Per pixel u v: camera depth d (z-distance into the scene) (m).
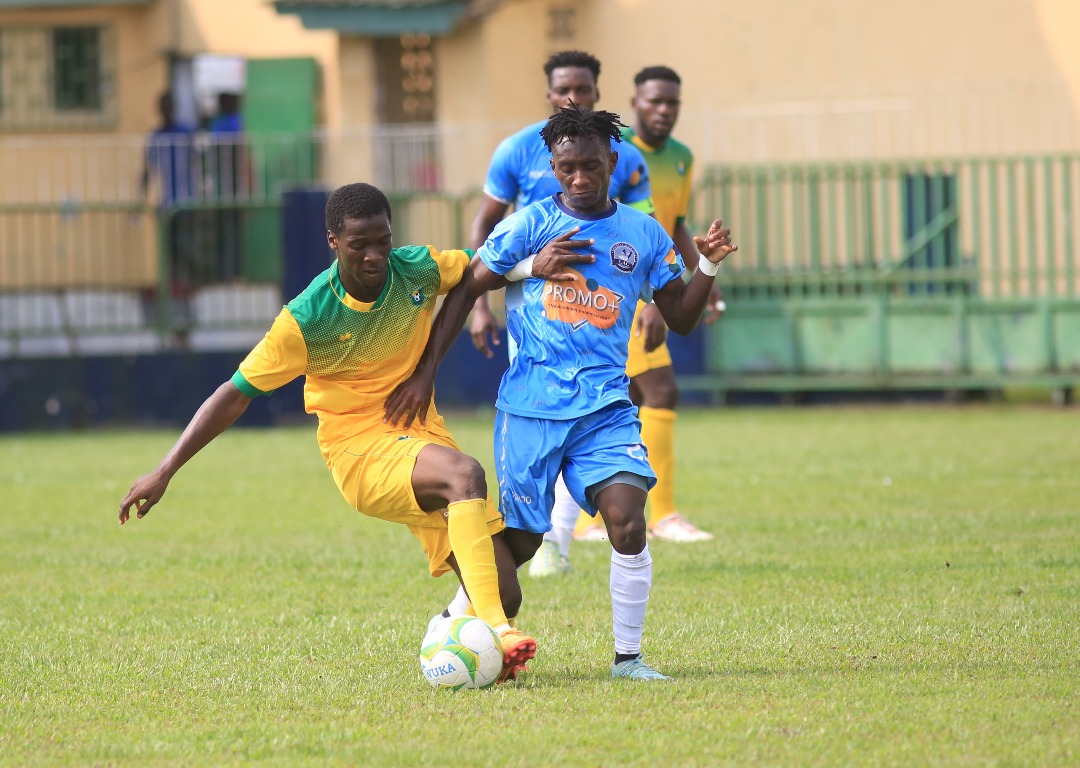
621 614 17.58
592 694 16.64
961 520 29.84
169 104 65.25
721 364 60.59
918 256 58.41
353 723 15.57
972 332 57.84
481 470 18.02
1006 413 54.91
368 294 18.22
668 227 29.41
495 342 26.72
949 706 15.66
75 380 57.94
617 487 17.52
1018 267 57.19
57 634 20.77
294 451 48.69
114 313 59.62
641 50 70.19
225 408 18.09
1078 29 65.94
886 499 33.50
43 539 30.36
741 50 69.25
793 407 60.03
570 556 27.45
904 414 55.72
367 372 18.62
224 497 37.00
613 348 18.19
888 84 68.00
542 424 17.97
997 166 56.75
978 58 67.19
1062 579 23.23
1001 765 13.61
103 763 14.27
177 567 26.64
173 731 15.41
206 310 59.56
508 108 70.50
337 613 22.16
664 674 17.67
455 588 24.23
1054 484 35.31
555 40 70.94
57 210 59.31
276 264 59.72
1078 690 16.33
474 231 26.16
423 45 71.75
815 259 59.03
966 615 20.61
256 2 71.88
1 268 63.34
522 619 21.39
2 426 57.59
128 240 62.25
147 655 19.25
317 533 30.86
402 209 59.12
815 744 14.37
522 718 15.62
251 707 16.39
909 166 57.75
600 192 18.28
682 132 66.06
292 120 71.19
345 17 67.44
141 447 50.69
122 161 66.44
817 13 68.38
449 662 16.97
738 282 59.91
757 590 23.03
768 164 61.59
